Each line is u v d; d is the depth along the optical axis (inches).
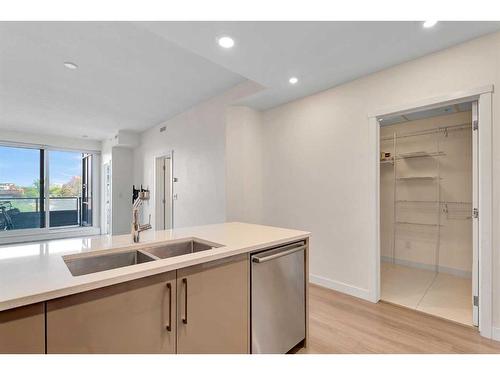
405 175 159.8
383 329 86.5
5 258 50.5
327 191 124.3
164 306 46.8
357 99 113.0
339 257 119.2
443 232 145.9
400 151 162.1
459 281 131.9
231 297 57.9
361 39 84.0
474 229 86.0
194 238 72.1
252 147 154.0
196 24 76.4
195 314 51.3
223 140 151.6
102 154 292.2
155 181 228.2
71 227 279.6
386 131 167.8
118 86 140.7
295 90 126.3
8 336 32.7
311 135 131.6
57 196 269.4
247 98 137.5
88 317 38.7
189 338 50.4
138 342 43.7
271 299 67.1
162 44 99.7
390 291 118.6
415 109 97.1
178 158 192.9
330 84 119.0
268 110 154.6
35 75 126.3
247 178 152.3
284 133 145.3
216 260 54.9
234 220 150.1
